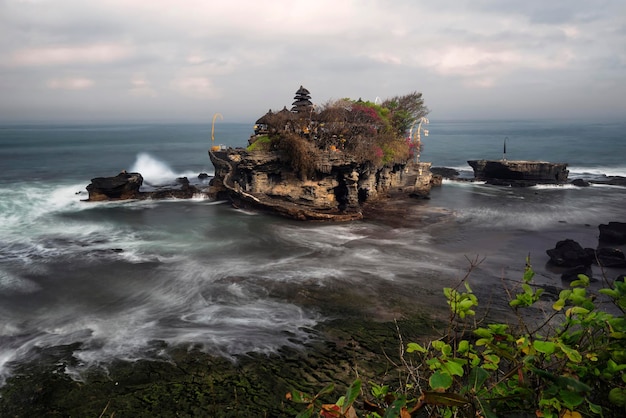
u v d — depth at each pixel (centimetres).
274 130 5419
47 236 4138
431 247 3881
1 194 5997
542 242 4091
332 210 5069
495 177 8144
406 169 6981
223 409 1691
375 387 446
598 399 384
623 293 379
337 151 5175
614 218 5156
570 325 405
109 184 5788
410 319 2428
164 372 1930
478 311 2483
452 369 369
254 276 3091
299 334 2264
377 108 6881
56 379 1875
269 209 5109
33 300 2684
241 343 2172
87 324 2384
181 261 3419
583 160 11881
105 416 1656
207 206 5600
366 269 3262
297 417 352
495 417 322
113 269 3219
